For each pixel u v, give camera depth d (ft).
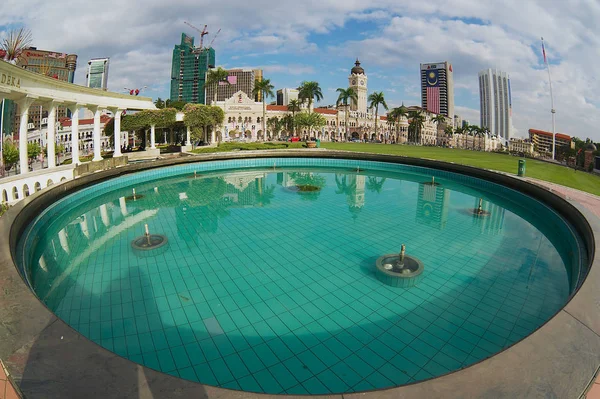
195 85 518.78
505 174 58.65
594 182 68.74
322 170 84.07
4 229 22.91
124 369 9.01
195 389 8.42
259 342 17.28
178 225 37.55
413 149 149.07
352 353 16.49
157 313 19.81
